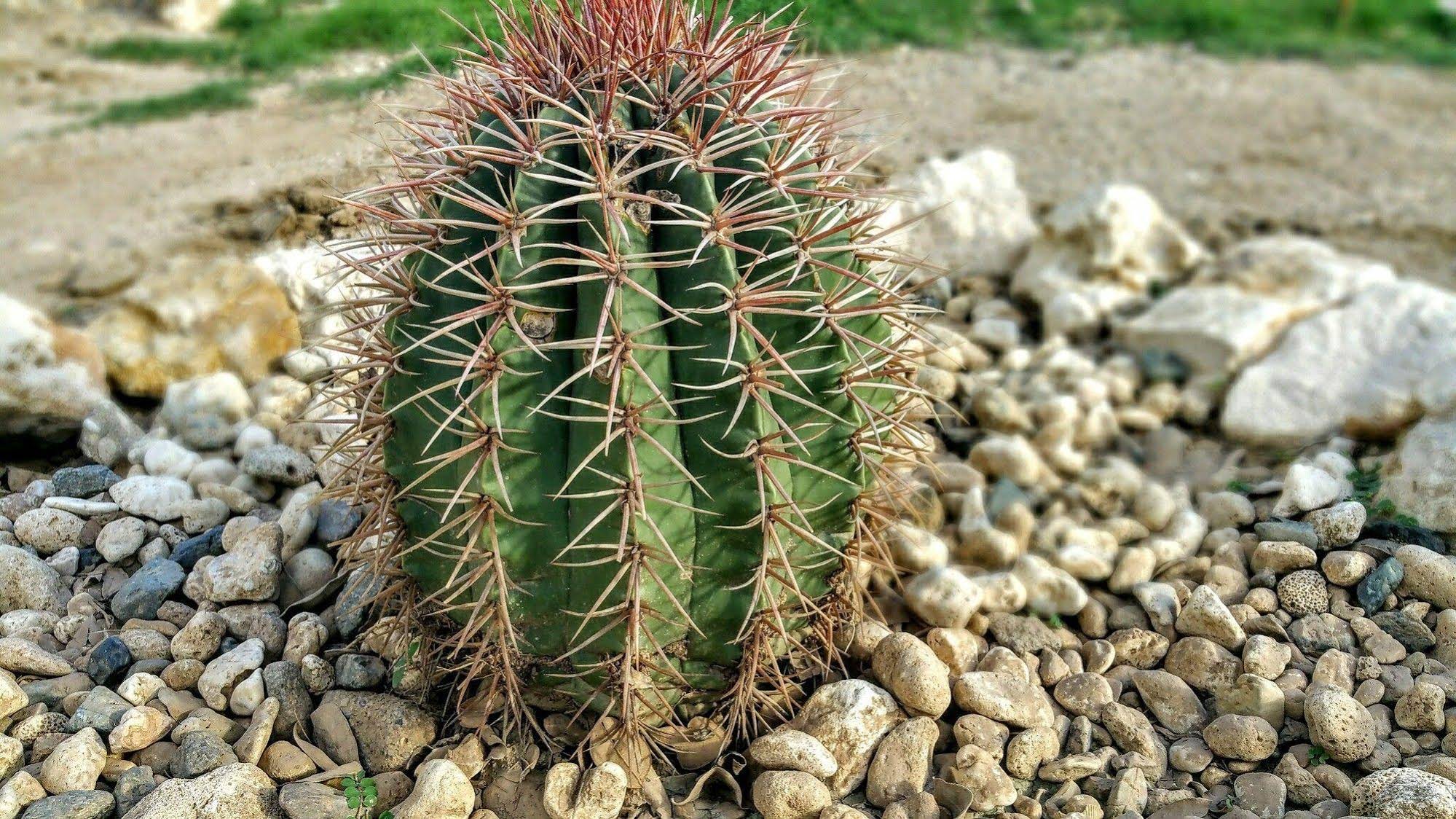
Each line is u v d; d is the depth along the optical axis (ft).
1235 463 3.39
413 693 2.38
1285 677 2.57
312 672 2.42
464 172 2.05
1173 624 2.74
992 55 6.50
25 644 2.48
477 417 1.96
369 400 2.08
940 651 2.57
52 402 3.14
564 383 1.88
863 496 2.25
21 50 7.02
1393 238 4.54
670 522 2.02
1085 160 5.17
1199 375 3.69
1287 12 7.80
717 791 2.32
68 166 5.11
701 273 1.98
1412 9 7.90
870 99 5.13
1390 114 6.09
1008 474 3.30
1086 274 4.09
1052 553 2.99
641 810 2.24
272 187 4.13
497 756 2.26
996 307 4.10
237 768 2.17
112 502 2.96
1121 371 3.71
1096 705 2.52
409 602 2.25
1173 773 2.43
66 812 2.12
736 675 2.20
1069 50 6.77
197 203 4.40
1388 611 2.72
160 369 3.42
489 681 2.28
